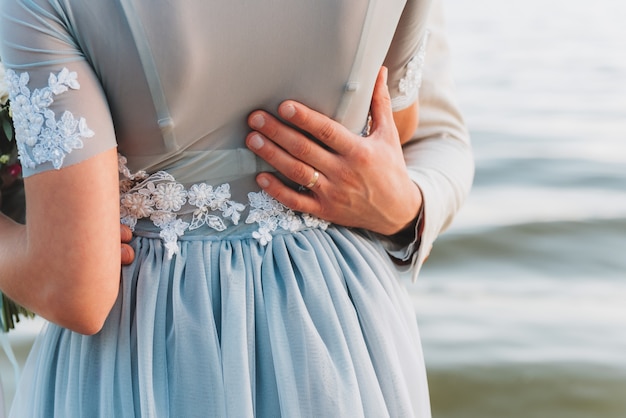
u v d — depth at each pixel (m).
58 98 1.11
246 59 1.17
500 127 9.01
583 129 8.95
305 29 1.18
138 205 1.25
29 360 1.41
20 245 1.18
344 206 1.31
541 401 4.27
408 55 1.40
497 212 6.58
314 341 1.24
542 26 16.48
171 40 1.11
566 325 4.96
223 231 1.28
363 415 1.25
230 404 1.20
